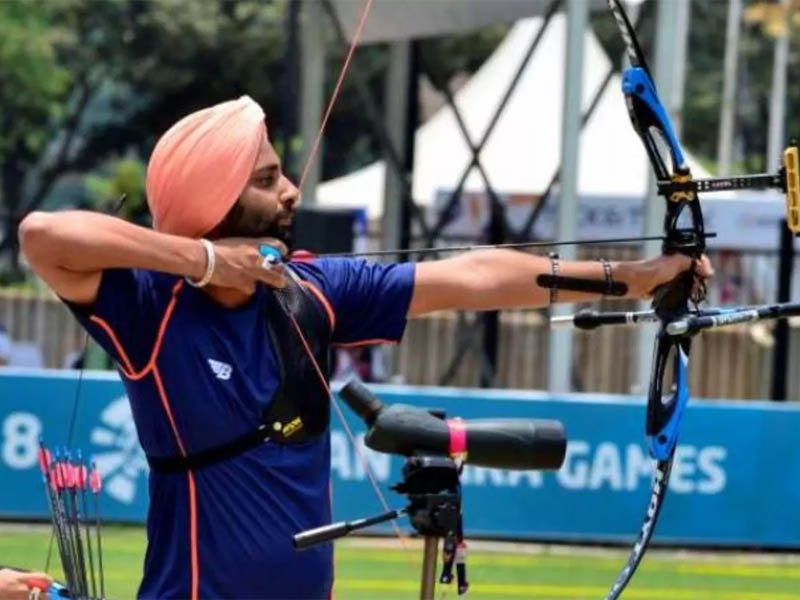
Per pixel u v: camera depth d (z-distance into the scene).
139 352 7.43
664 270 8.20
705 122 77.56
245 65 67.00
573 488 23.38
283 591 7.48
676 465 23.36
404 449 7.40
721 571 21.75
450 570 7.30
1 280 53.94
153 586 7.61
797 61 77.00
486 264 8.15
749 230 38.88
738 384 38.72
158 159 7.61
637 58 8.25
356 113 67.56
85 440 22.95
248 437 7.46
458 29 31.70
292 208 7.90
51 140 73.00
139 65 66.81
